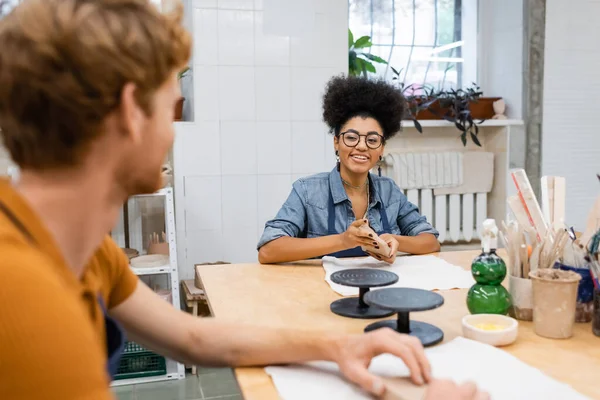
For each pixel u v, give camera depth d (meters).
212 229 2.91
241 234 2.95
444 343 0.99
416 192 3.23
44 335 0.46
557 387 0.81
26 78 0.54
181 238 2.88
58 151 0.56
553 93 3.23
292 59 2.92
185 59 0.64
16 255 0.49
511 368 0.87
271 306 1.26
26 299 0.46
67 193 0.59
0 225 0.52
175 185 2.84
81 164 0.58
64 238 0.60
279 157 2.95
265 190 2.96
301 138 2.97
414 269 1.57
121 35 0.55
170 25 0.61
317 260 1.73
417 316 1.17
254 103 2.89
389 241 1.67
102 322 0.73
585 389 0.83
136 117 0.58
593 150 3.34
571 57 3.23
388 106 1.92
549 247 1.15
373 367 0.88
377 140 1.90
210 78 2.82
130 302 0.93
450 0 3.50
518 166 3.26
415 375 0.81
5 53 0.54
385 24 3.42
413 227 2.02
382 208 2.03
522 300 1.15
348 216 1.98
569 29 3.21
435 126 3.33
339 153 1.96
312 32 2.93
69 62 0.53
